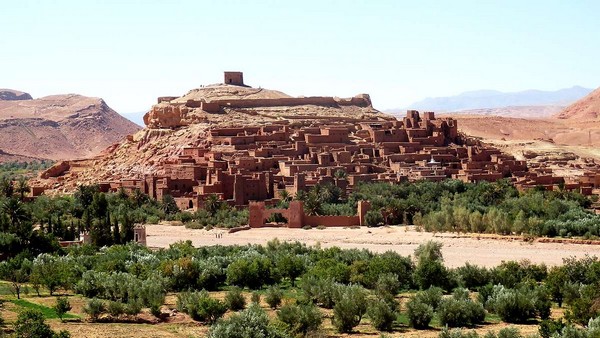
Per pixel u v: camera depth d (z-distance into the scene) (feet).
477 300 307.37
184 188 631.56
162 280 337.52
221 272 361.92
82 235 490.49
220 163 655.76
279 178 641.40
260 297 327.47
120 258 383.45
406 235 493.36
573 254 420.77
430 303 297.94
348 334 271.08
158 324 280.51
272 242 444.55
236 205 602.44
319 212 558.56
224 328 235.20
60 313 281.33
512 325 281.95
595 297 295.28
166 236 507.71
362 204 542.98
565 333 235.81
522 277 353.72
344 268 349.20
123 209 564.30
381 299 291.58
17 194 633.61
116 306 285.64
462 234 483.10
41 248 419.54
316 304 315.78
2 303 293.02
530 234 465.47
